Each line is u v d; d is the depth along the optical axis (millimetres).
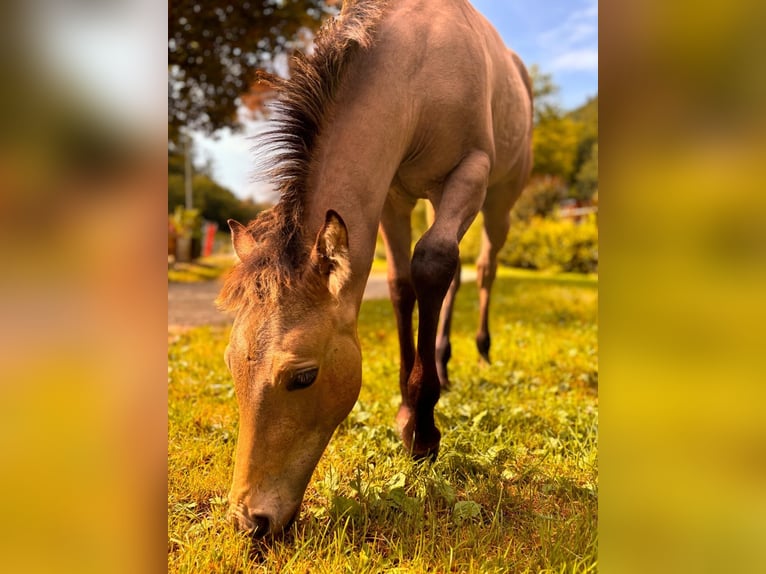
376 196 2162
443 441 2832
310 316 1801
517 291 10102
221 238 19781
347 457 2646
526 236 16641
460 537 1992
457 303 8539
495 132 3119
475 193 2547
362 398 3596
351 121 2137
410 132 2389
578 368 4449
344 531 1942
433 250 2328
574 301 8703
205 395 3641
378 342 5430
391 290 3061
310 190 2027
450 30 2574
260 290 1771
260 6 7895
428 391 2488
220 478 2445
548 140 23141
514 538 2006
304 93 2086
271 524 1776
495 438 2910
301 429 1828
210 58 8406
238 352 1772
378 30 2355
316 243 1799
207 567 1787
